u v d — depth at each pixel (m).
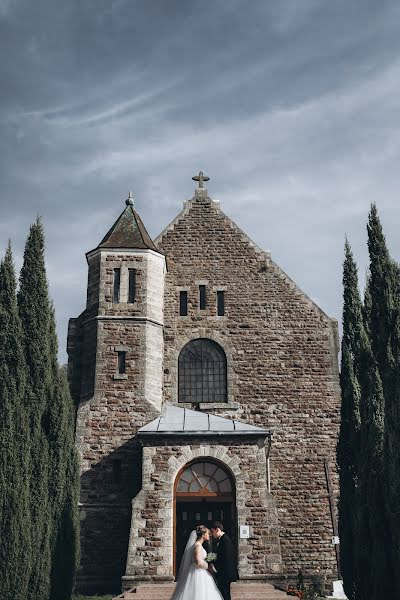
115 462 27.75
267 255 32.94
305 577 27.41
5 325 19.75
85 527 26.73
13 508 17.78
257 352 31.30
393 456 17.34
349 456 23.58
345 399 24.56
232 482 25.67
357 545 19.00
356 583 19.78
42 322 20.78
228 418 30.08
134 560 24.28
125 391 28.78
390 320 18.44
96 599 23.44
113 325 29.75
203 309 32.00
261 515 25.05
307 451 29.80
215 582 15.60
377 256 19.73
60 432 20.23
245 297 32.22
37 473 19.09
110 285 30.45
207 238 33.22
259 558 24.45
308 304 32.12
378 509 18.22
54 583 19.25
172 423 27.25
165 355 31.06
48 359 20.61
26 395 19.64
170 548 24.47
